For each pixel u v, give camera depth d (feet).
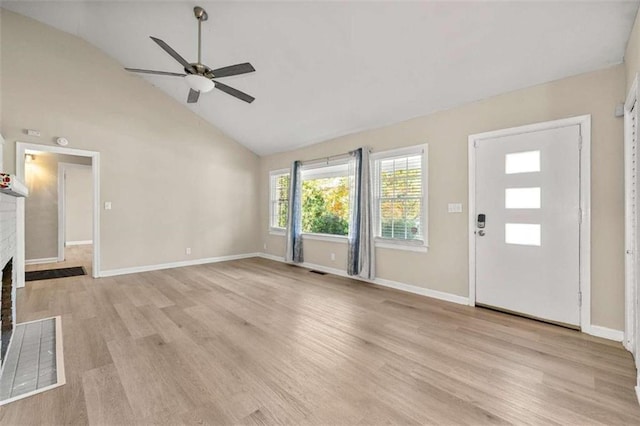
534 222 9.37
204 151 18.94
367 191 13.94
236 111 16.71
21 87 12.86
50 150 13.52
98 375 6.23
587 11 6.96
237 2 9.52
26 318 9.41
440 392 5.70
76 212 26.22
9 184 6.40
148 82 16.52
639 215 5.72
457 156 11.15
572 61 8.23
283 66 11.89
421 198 12.35
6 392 5.63
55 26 13.52
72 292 12.32
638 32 6.39
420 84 10.59
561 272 8.88
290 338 8.07
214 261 19.49
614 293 8.01
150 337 8.07
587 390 5.76
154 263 16.87
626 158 7.59
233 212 20.47
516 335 8.27
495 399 5.49
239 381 6.04
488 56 8.78
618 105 7.88
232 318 9.52
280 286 13.51
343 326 8.92
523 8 7.24
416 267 12.44
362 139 14.66
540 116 9.24
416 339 8.02
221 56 12.36
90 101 14.64
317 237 17.12
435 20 8.13
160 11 11.06
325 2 8.56
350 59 10.41
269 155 21.06
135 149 16.08
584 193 8.46
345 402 5.40
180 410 5.16
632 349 7.20
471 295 10.82
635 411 5.15
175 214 17.67
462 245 11.03
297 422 4.90
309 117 14.90
